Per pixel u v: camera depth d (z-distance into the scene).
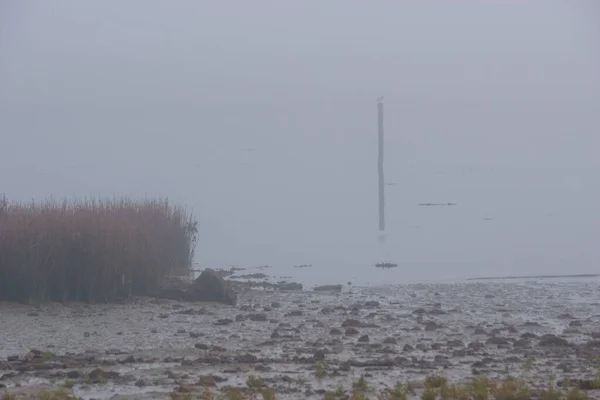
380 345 66.88
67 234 91.12
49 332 73.38
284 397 48.34
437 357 61.44
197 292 94.88
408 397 48.44
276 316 84.06
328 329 75.50
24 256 89.00
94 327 76.19
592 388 51.38
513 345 67.56
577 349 65.56
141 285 96.31
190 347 66.31
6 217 93.88
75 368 57.38
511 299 97.56
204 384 51.84
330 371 56.09
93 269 91.44
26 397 47.81
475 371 56.03
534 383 52.41
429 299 97.62
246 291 105.50
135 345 67.38
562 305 92.81
